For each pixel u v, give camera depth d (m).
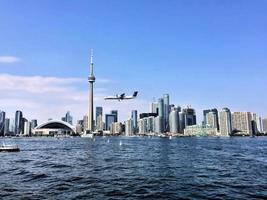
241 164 77.81
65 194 38.69
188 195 38.53
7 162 84.94
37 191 40.56
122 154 118.12
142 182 48.34
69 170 64.81
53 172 61.34
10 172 61.94
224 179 51.72
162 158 97.44
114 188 43.00
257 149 156.25
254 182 48.38
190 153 123.44
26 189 42.03
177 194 39.16
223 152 130.25
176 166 72.56
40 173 59.84
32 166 73.75
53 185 45.34
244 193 39.56
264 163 80.56
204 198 36.81
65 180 50.34
